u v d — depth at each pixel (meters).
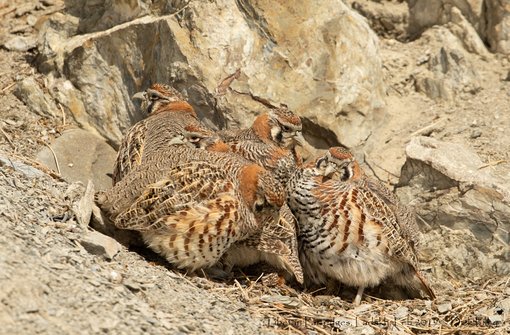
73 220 12.03
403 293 13.91
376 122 16.58
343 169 13.16
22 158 14.21
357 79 16.23
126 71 16.25
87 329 9.41
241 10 15.88
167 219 11.99
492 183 14.27
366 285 13.33
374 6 18.80
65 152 15.30
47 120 16.23
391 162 16.16
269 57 15.87
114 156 15.92
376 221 12.99
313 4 16.22
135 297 10.64
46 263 10.42
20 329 9.02
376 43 16.92
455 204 14.49
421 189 14.98
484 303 13.14
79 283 10.26
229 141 14.95
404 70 17.75
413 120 16.86
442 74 17.42
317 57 16.03
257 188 12.36
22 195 12.09
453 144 15.24
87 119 16.44
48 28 17.23
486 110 16.72
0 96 16.52
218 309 11.34
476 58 17.84
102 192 12.87
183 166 12.30
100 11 17.12
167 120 14.84
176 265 12.30
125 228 12.20
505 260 14.20
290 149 14.98
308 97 15.90
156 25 15.81
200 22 15.69
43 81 16.81
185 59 15.55
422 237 14.52
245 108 15.61
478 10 18.09
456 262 14.35
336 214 12.91
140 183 12.33
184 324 10.35
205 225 12.00
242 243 12.91
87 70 16.44
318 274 13.65
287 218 12.97
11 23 18.52
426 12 18.38
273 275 13.19
